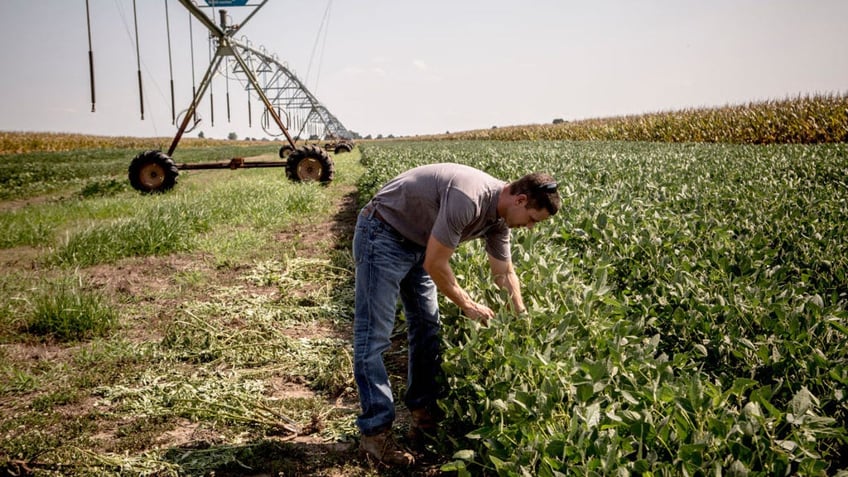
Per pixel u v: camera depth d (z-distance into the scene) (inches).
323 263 277.3
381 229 112.0
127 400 145.9
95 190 599.5
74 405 146.5
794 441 78.2
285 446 125.0
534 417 90.6
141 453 123.5
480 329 112.0
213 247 314.2
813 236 178.7
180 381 156.1
